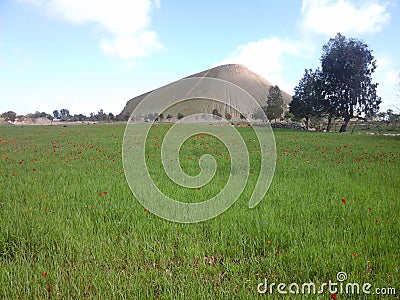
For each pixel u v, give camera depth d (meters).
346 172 9.85
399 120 49.19
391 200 6.37
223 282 3.54
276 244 4.44
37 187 7.57
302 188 7.57
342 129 44.41
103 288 3.42
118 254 4.18
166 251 4.27
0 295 3.34
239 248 4.36
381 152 15.60
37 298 3.30
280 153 14.91
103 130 34.41
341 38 45.25
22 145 19.92
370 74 44.62
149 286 3.45
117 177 8.87
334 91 44.62
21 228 4.80
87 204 6.15
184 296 3.26
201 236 4.74
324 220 5.19
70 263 3.92
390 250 4.09
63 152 15.66
